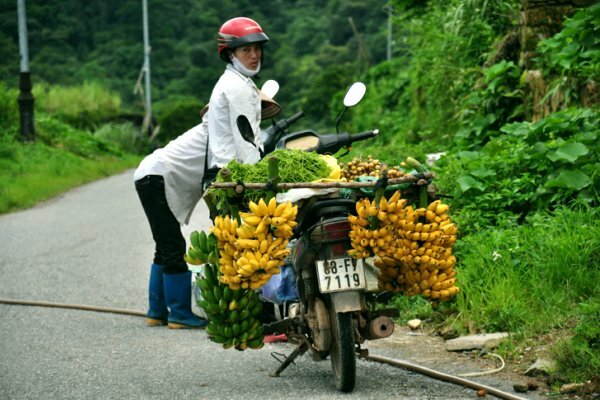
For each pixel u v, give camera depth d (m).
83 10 80.88
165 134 49.84
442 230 5.41
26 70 26.86
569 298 6.87
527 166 9.09
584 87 10.03
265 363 6.59
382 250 5.35
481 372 6.03
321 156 5.83
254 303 5.67
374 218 5.32
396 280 5.61
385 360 6.40
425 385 5.81
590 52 9.97
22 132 26.97
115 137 37.31
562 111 9.29
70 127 35.44
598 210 7.91
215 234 5.38
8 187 18.91
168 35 80.38
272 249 5.26
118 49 77.00
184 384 6.08
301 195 5.48
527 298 7.04
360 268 5.45
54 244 12.62
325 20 72.81
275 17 83.38
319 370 6.34
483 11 13.41
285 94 62.25
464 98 12.87
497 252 7.67
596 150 8.60
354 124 24.45
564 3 11.50
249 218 5.24
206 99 72.69
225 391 5.86
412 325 7.38
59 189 20.70
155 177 7.65
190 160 7.64
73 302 9.09
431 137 14.93
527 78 11.34
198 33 81.25
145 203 7.79
